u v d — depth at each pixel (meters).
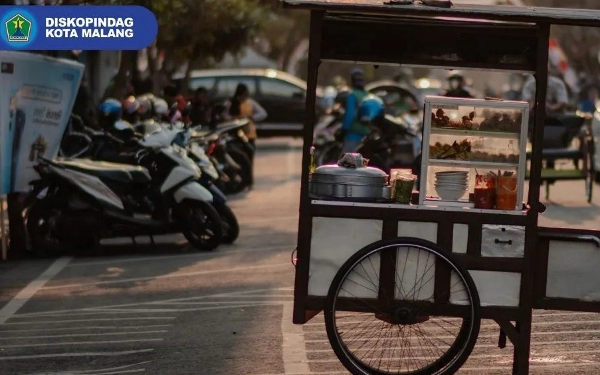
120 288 13.05
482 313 8.19
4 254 15.32
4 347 10.08
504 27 8.37
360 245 8.20
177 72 38.41
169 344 10.09
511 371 9.09
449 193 8.23
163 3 21.17
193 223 15.72
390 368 8.85
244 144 24.05
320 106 39.12
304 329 10.57
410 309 8.16
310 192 8.41
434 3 7.77
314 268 8.22
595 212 20.41
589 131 22.25
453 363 8.26
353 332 10.25
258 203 21.66
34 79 15.41
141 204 15.76
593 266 8.38
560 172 22.19
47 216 15.41
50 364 9.41
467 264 8.16
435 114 8.23
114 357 9.62
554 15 7.82
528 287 8.18
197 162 16.52
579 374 8.98
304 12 63.06
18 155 15.35
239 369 9.13
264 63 50.59
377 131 19.72
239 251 15.77
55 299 12.45
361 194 8.25
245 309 11.66
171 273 14.05
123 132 16.50
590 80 64.56
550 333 10.50
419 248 8.11
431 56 8.51
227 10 26.55
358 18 8.42
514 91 38.59
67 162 15.45
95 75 29.14
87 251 15.66
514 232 8.16
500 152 8.22
